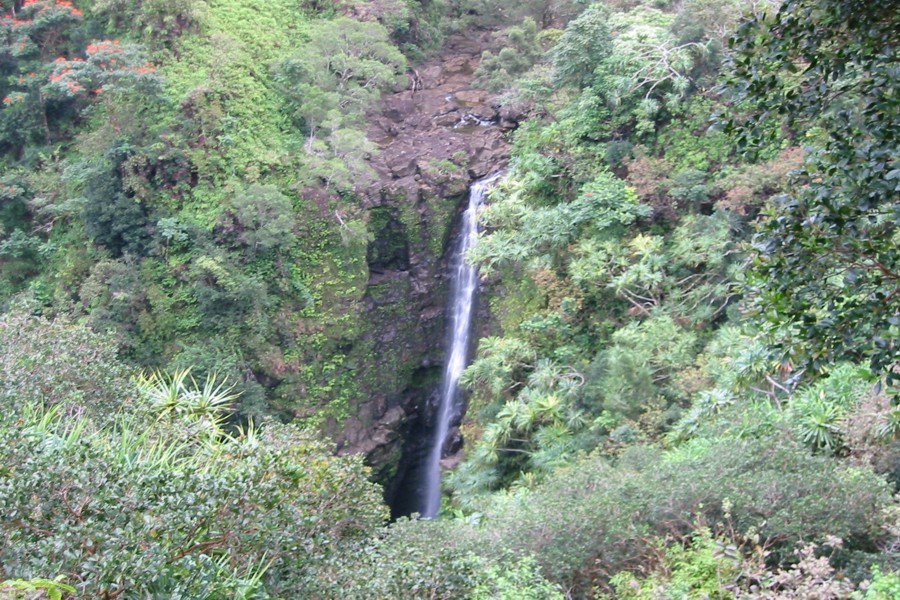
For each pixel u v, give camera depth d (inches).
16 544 223.3
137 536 228.2
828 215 215.3
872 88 223.9
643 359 778.8
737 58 237.0
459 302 1126.4
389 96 1346.0
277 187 1099.3
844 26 229.9
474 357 1083.9
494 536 452.4
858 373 215.3
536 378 848.3
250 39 1263.5
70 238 1128.8
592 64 1063.0
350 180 1136.8
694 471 454.9
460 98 1343.5
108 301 1023.6
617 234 935.7
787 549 386.3
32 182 1155.3
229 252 1067.9
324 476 327.6
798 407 536.7
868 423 482.9
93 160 1097.4
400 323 1135.6
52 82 1122.7
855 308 215.6
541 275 936.3
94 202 1067.3
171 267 1048.8
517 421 823.1
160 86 1111.6
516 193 1000.2
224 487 261.6
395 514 1124.5
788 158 858.1
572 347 897.5
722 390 656.4
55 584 173.2
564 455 749.3
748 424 540.7
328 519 326.3
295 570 282.0
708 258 856.3
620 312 909.8
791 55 233.3
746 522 410.9
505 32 1424.7
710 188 930.1
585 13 1098.1
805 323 222.2
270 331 1050.7
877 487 414.9
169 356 1011.3
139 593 219.5
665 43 1016.2
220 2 1301.7
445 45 1531.7
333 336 1089.4
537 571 375.9
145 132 1111.6
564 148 1040.8
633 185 960.9
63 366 412.8
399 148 1214.3
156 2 1198.3
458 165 1156.5
